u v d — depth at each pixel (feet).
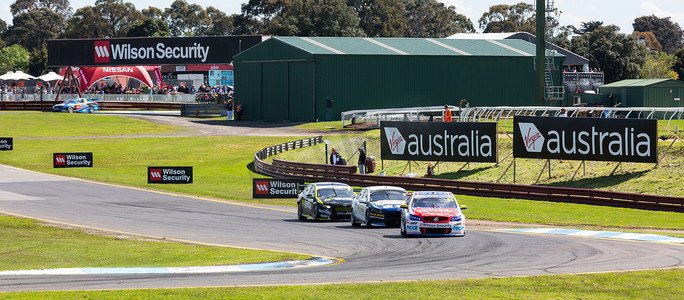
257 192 362.94
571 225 264.11
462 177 423.64
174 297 128.26
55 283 146.51
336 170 422.82
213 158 536.01
